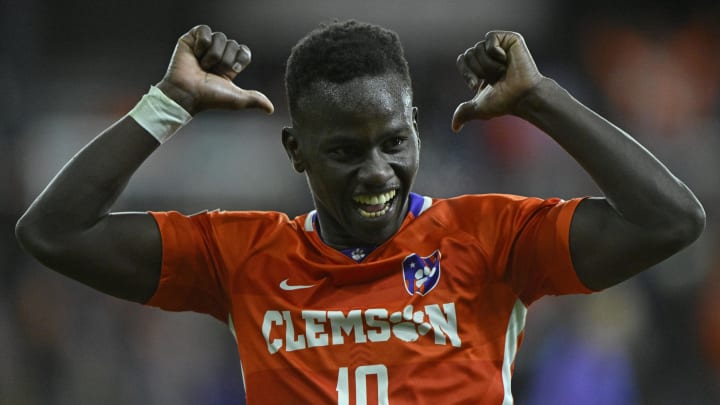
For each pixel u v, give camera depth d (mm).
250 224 14211
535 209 13594
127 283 13711
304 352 13297
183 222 13969
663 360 38688
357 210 13148
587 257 13047
